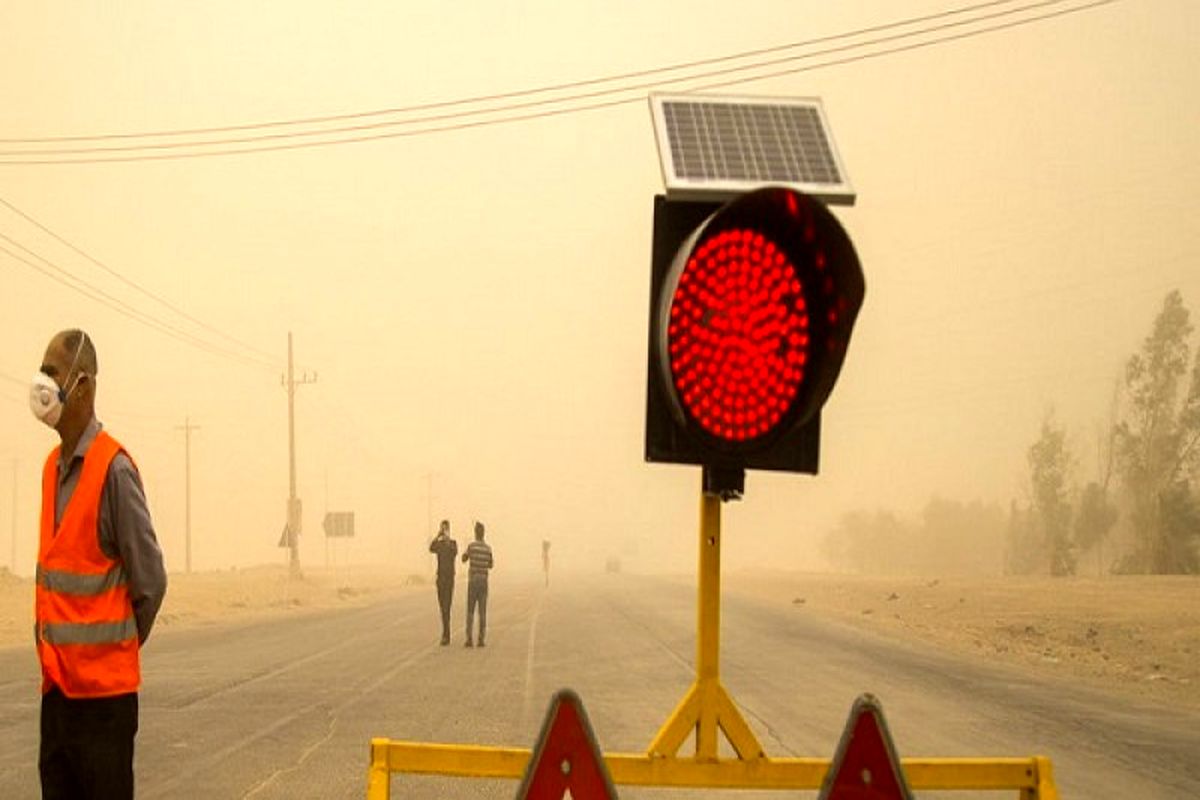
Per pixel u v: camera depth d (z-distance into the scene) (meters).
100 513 4.43
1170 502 54.56
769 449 3.10
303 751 10.30
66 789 4.43
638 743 11.09
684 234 3.24
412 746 3.44
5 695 13.37
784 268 3.07
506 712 12.80
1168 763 10.39
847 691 15.14
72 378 4.49
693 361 3.02
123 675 4.45
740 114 3.36
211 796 8.53
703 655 3.43
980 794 9.23
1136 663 20.20
